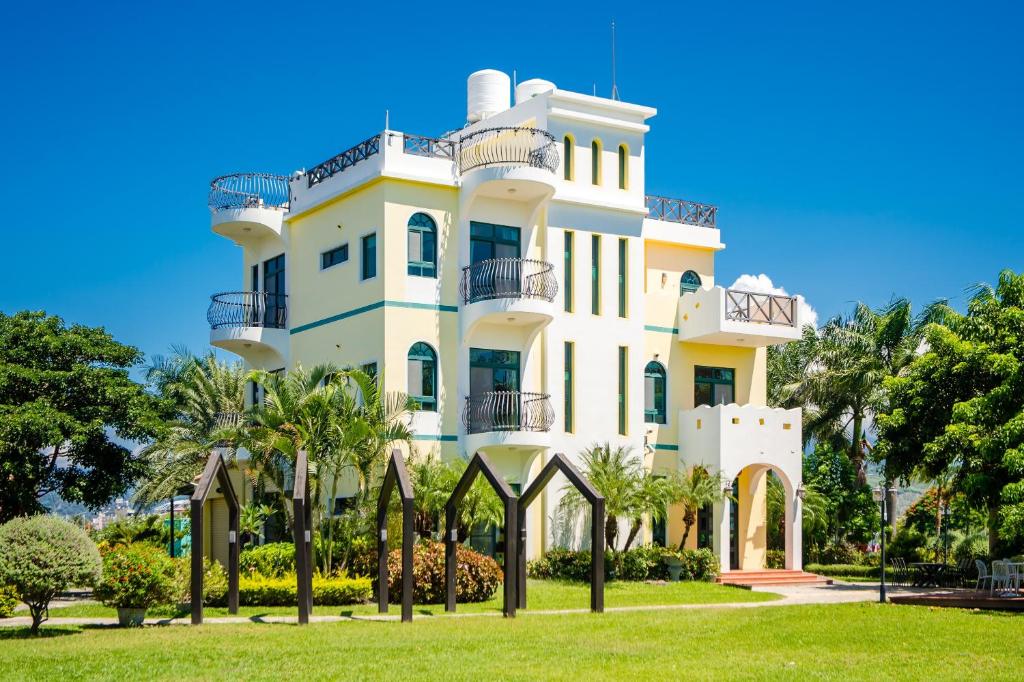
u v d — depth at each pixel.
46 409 27.56
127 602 21.58
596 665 17.77
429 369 31.78
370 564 27.14
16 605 24.33
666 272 37.38
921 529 41.69
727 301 35.84
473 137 36.06
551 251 33.50
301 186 35.25
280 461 29.81
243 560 27.00
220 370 35.41
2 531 20.38
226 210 35.41
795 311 37.25
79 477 29.50
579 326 33.94
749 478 36.78
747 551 36.62
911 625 22.06
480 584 27.02
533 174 31.91
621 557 32.38
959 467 30.06
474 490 28.64
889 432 31.50
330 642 19.61
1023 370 27.92
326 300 33.69
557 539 32.91
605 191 34.78
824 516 40.41
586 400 33.84
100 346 29.92
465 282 32.25
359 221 32.47
